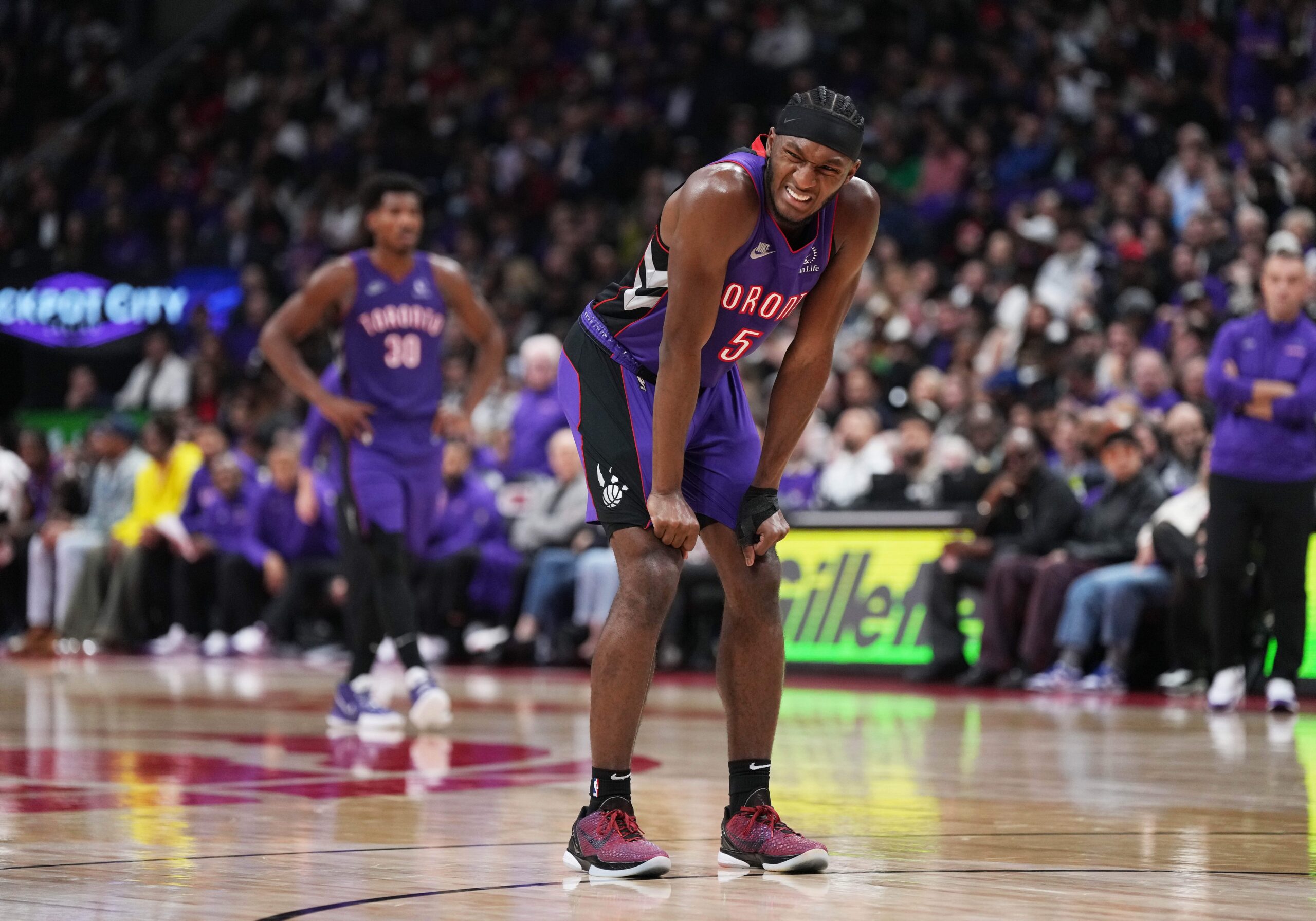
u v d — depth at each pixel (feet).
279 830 30.25
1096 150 124.77
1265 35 126.21
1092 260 110.52
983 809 33.99
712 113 154.61
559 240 145.07
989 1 150.30
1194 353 91.50
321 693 71.56
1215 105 124.06
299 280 154.20
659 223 27.27
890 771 41.50
